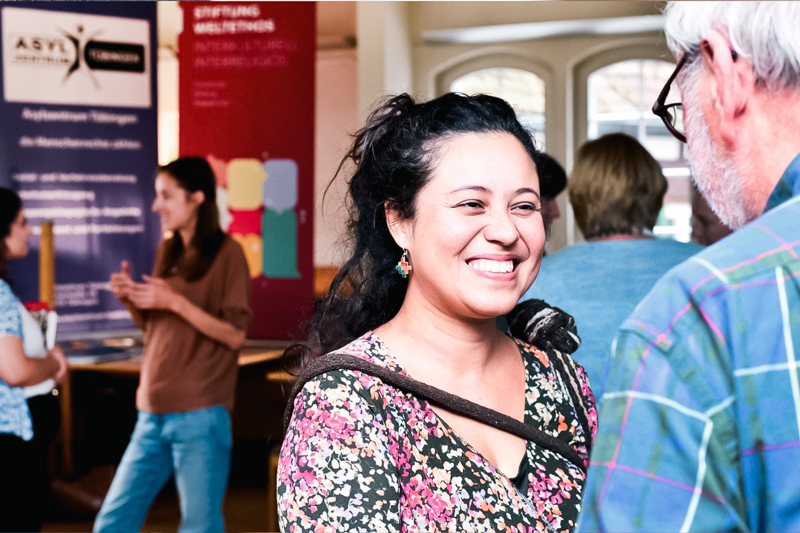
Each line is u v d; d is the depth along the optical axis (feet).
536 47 21.57
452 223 3.38
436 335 3.52
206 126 14.49
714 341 2.08
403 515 3.15
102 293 13.17
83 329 13.03
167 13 22.80
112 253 13.24
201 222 11.32
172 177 11.23
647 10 19.54
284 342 14.44
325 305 4.11
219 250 11.35
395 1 21.08
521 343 3.94
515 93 22.02
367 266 3.92
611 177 6.29
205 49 14.39
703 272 2.18
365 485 3.05
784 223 2.20
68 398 14.14
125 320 13.37
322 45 23.52
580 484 3.49
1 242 10.21
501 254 3.37
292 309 14.40
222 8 14.25
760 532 2.05
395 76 21.40
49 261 12.38
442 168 3.44
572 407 3.76
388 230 3.79
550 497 3.42
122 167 13.26
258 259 14.49
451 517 3.20
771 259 2.13
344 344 4.06
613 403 2.21
